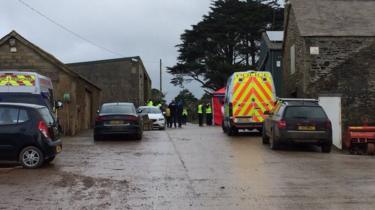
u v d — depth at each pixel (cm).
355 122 2627
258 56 5266
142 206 820
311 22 2738
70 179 1074
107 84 5059
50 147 1251
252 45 5241
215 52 5247
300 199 869
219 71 5016
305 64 2630
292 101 1752
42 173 1156
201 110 3641
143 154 1532
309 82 2627
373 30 2667
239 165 1290
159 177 1102
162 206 820
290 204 830
